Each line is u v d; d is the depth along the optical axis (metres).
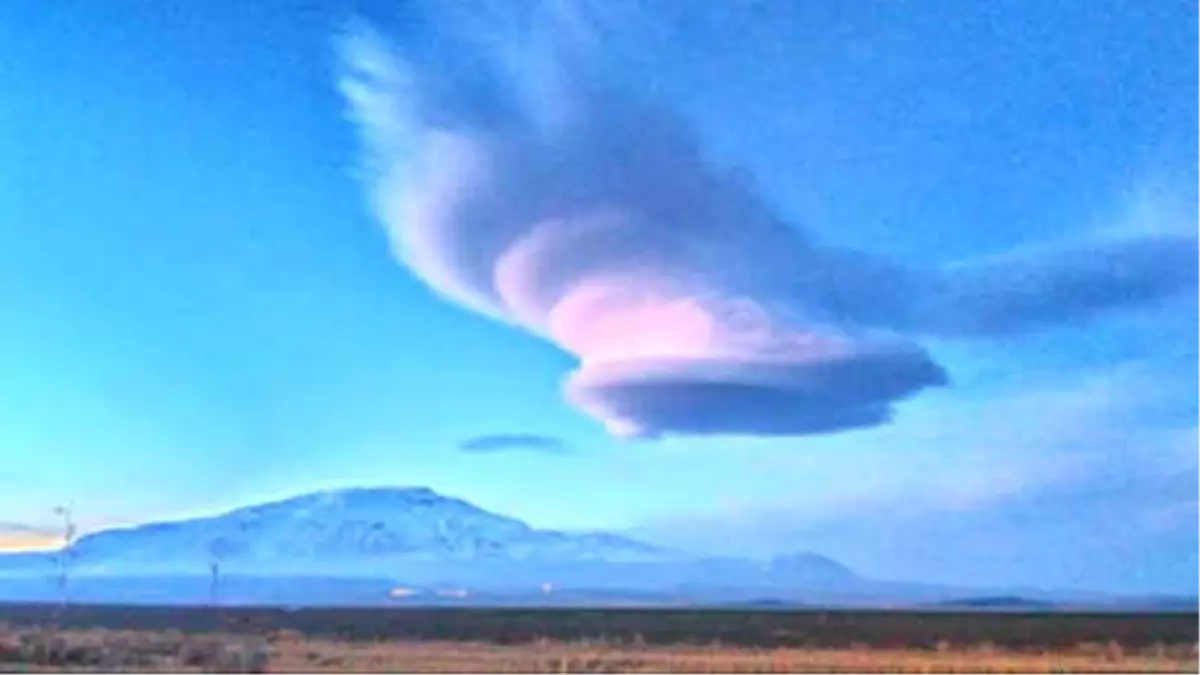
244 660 35.66
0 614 73.88
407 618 73.56
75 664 33.97
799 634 59.47
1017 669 37.09
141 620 69.88
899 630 62.50
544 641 51.94
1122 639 56.34
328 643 48.31
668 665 36.59
